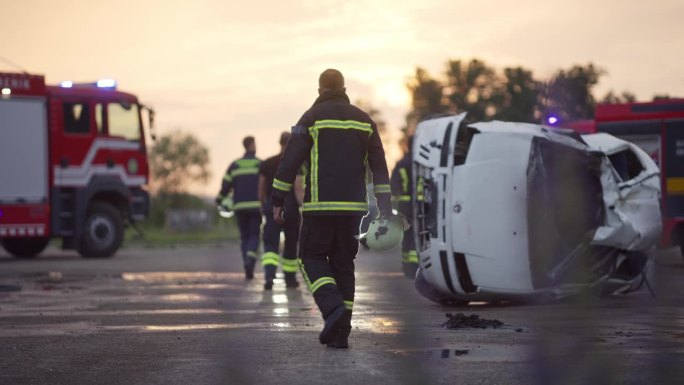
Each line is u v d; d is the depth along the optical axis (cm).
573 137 1023
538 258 970
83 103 2080
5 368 622
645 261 1040
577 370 589
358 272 1587
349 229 693
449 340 722
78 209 2062
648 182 1038
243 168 1435
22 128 2020
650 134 1738
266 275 1247
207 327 827
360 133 700
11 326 845
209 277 1476
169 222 4084
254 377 579
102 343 730
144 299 1108
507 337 737
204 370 606
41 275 1521
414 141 1012
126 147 2131
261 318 899
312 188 691
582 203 990
